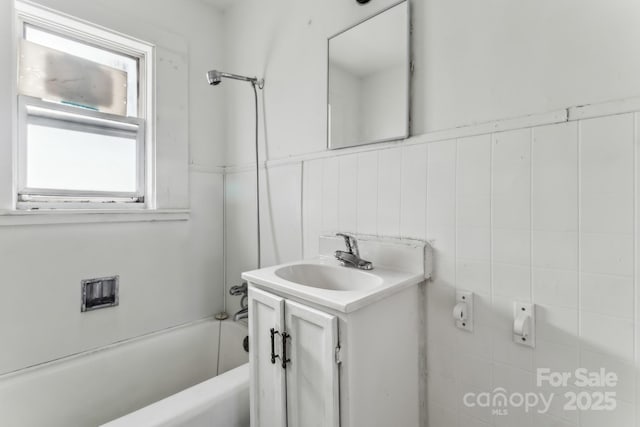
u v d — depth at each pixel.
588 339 0.83
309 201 1.56
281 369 0.99
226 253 2.12
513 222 0.95
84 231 1.57
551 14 0.89
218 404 1.08
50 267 1.47
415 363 1.11
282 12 1.70
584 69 0.84
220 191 2.12
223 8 2.08
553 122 0.88
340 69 1.40
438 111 1.11
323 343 0.87
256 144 1.85
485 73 1.01
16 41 1.41
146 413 0.97
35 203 1.48
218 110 2.10
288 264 1.29
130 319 1.72
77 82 1.61
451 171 1.08
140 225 1.76
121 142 1.76
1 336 1.35
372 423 0.92
